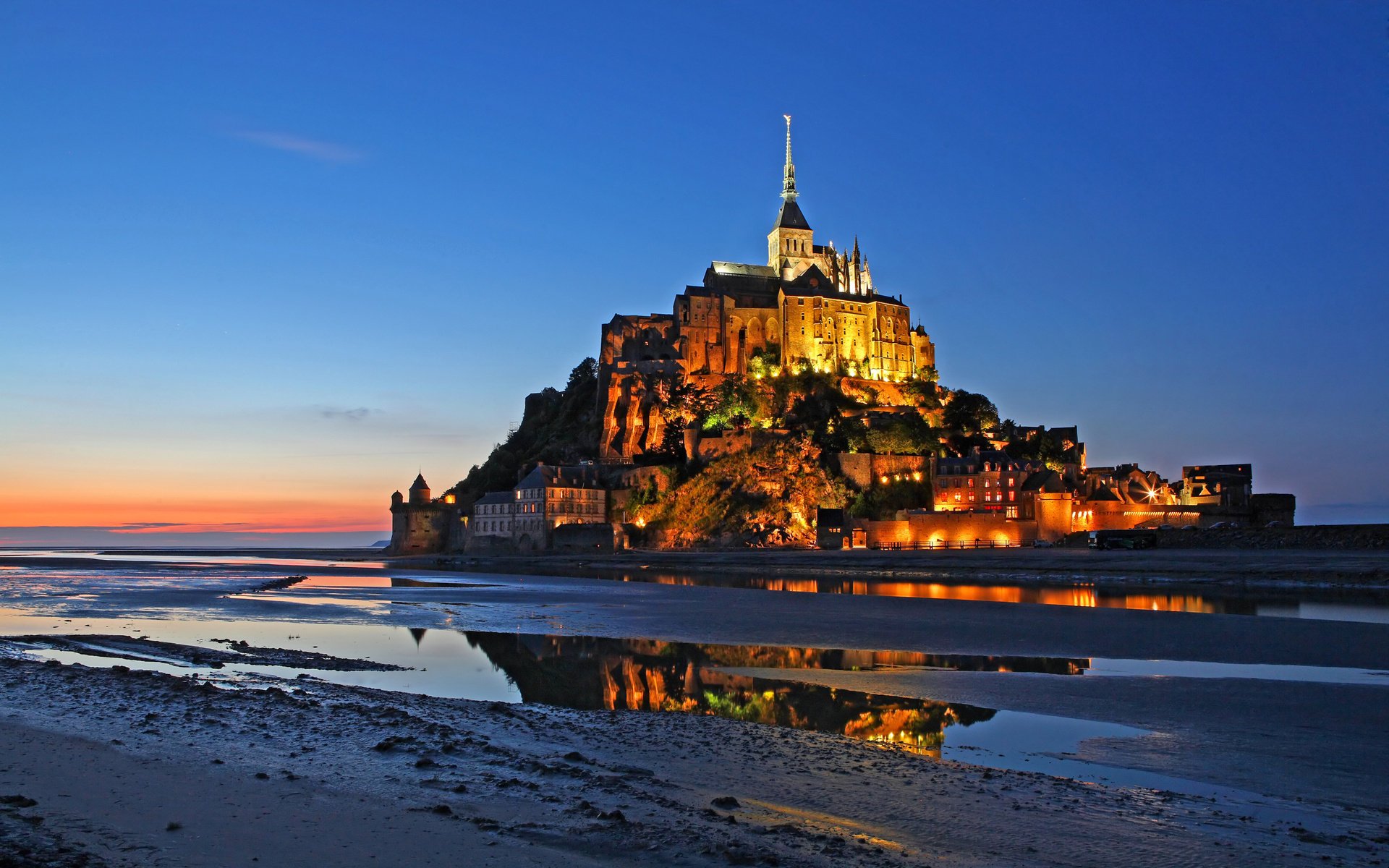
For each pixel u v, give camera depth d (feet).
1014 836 48.75
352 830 44.34
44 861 37.60
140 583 289.33
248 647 133.49
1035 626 155.43
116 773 53.88
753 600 218.18
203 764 57.00
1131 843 47.93
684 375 593.01
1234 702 90.53
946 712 88.53
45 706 76.18
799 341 616.39
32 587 268.62
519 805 50.01
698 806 52.47
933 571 311.06
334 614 189.88
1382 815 54.80
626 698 97.66
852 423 547.08
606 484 557.74
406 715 75.25
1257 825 51.70
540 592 253.24
